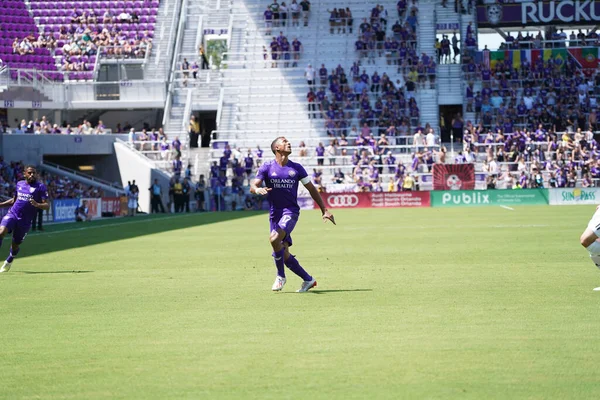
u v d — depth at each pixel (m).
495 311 11.70
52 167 59.66
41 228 36.22
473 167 57.72
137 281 16.53
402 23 70.94
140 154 61.44
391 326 10.64
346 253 21.98
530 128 63.44
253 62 69.88
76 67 66.38
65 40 68.12
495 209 50.00
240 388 7.74
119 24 70.06
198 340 10.00
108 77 67.38
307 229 33.38
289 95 67.44
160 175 60.41
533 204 56.44
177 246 25.86
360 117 64.75
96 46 67.69
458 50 69.19
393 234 29.38
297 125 65.62
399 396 7.37
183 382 8.00
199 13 74.50
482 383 7.75
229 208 59.56
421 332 10.20
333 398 7.36
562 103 64.69
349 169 61.06
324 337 10.00
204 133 72.19
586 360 8.58
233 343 9.76
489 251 21.64
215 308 12.54
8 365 8.88
